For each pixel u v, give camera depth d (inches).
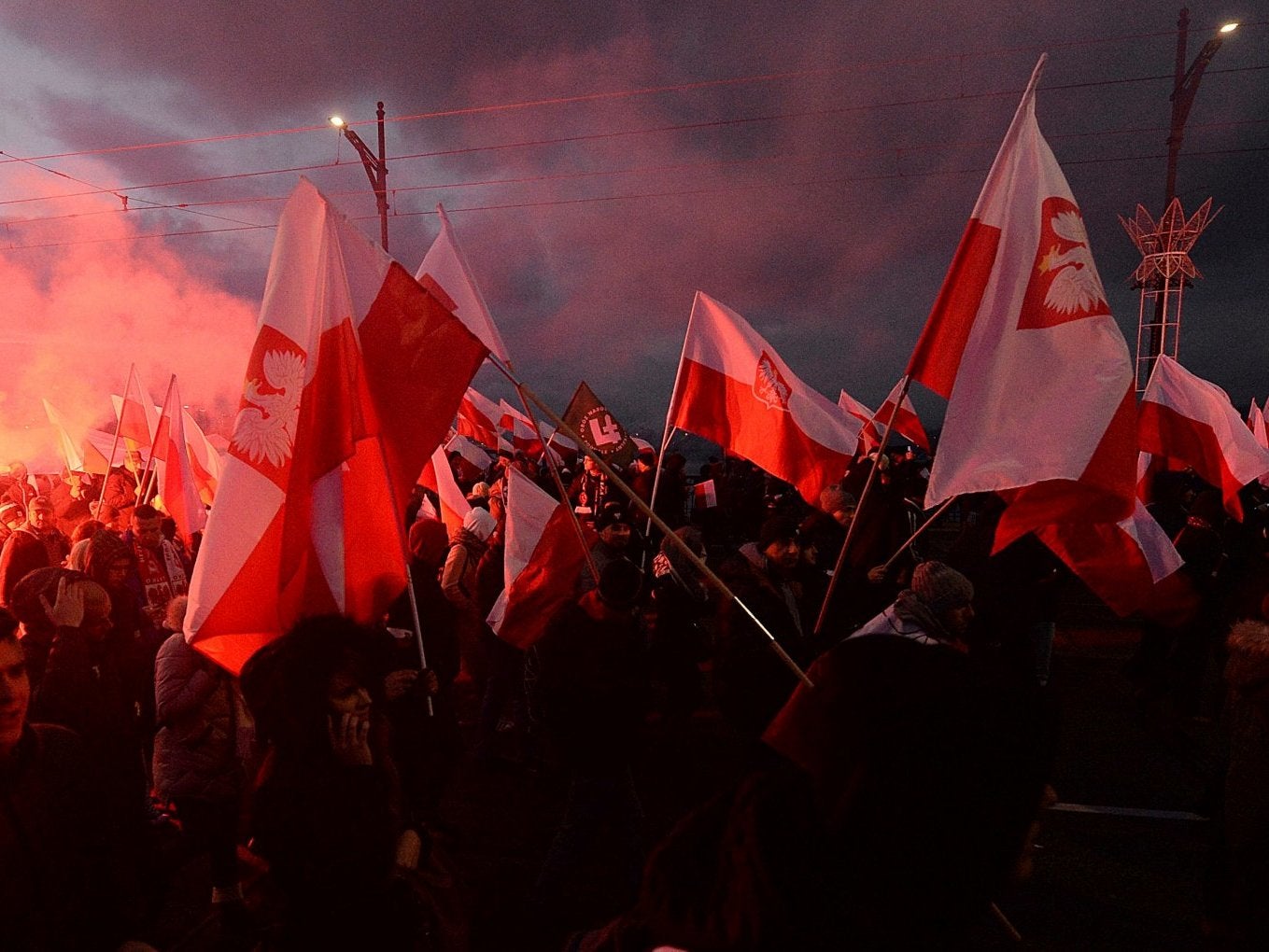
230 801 147.3
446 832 177.6
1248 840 132.6
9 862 75.9
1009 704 55.5
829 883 53.4
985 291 145.7
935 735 53.6
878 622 146.5
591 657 147.4
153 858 100.7
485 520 246.8
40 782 79.8
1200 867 180.5
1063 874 178.1
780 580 179.6
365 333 133.0
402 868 98.3
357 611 131.3
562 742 149.6
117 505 327.6
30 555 229.5
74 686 143.3
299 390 124.6
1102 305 137.9
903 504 317.7
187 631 114.6
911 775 52.9
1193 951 151.5
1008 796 53.7
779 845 54.6
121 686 192.2
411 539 192.2
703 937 56.0
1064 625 411.2
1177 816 204.5
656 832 196.4
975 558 257.8
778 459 244.2
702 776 228.8
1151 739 255.8
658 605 236.2
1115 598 186.5
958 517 820.6
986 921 160.2
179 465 267.1
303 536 121.0
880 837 52.6
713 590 239.3
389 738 102.7
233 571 116.5
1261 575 192.4
